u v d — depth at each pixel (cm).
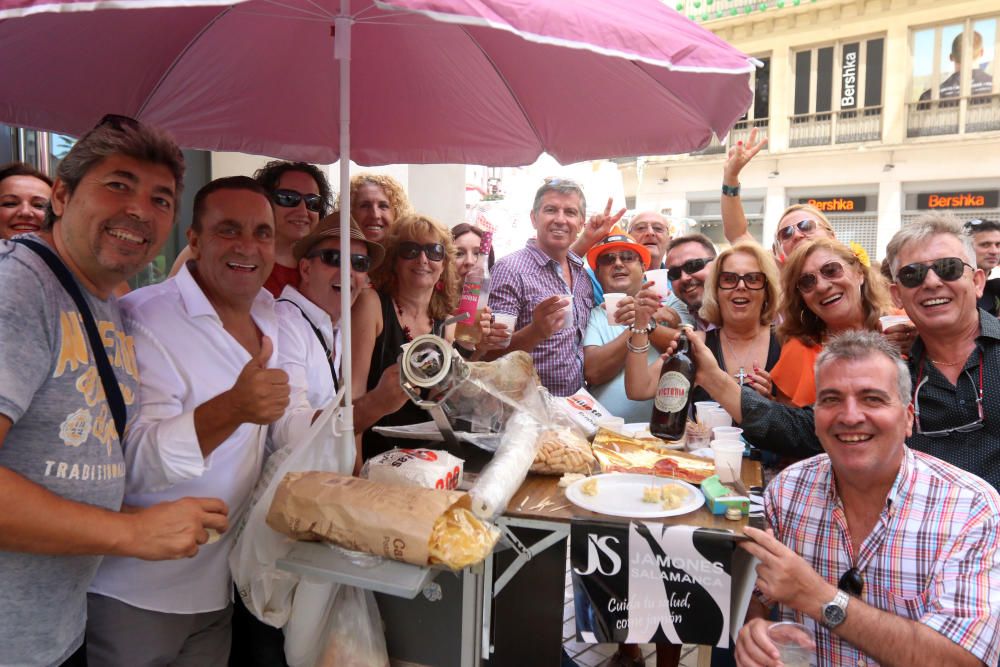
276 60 234
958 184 1466
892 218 1536
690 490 180
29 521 117
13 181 263
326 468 163
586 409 240
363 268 237
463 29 218
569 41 110
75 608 138
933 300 199
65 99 213
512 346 298
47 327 125
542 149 254
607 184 697
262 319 190
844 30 1517
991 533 154
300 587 156
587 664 273
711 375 231
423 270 271
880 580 163
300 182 271
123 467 142
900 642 150
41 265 128
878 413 158
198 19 212
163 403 159
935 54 1451
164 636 164
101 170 134
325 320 219
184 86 230
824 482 176
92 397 132
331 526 141
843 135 1566
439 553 135
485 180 782
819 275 251
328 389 208
